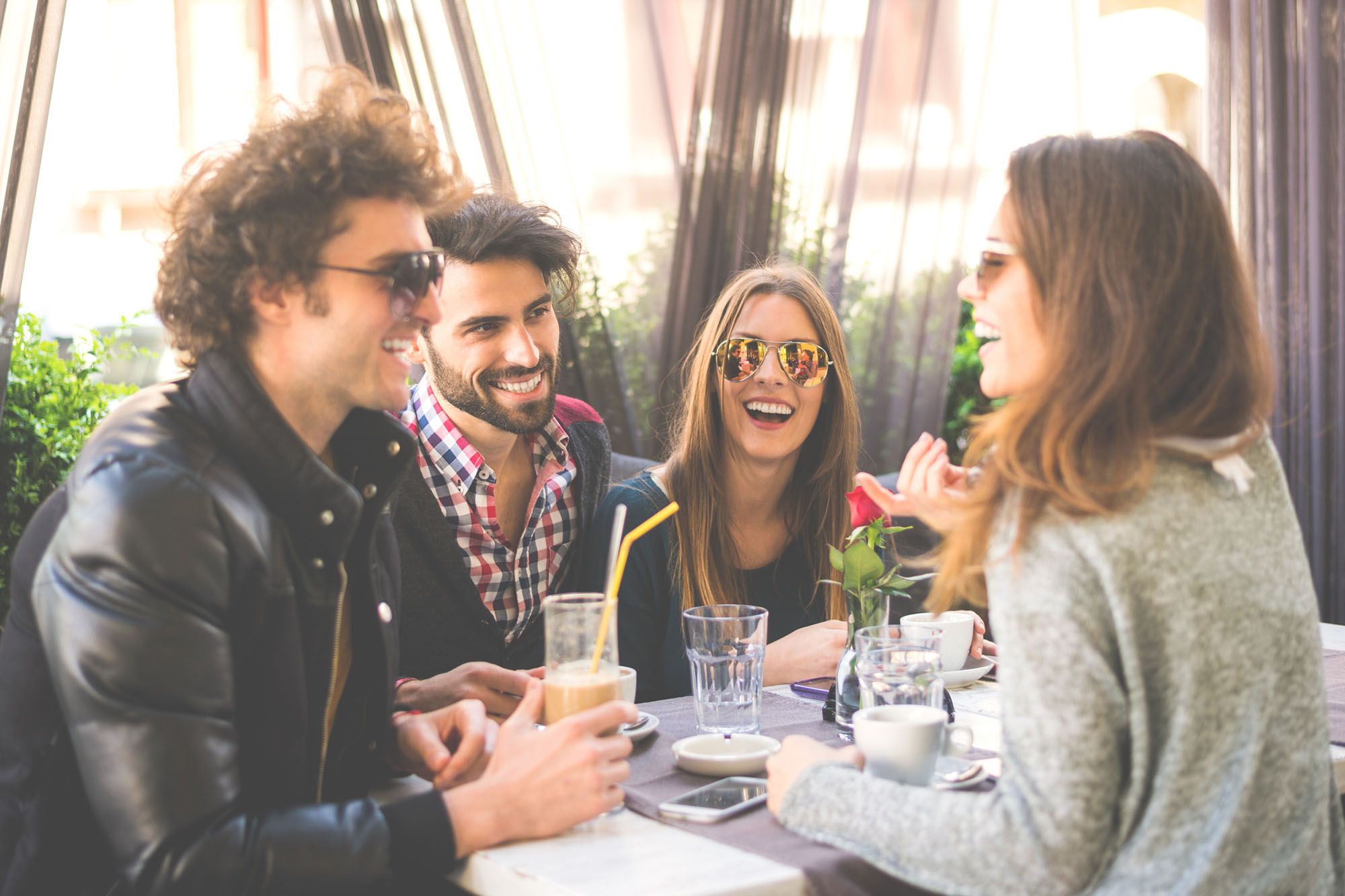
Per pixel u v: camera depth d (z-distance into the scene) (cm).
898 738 139
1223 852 110
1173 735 113
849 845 125
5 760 142
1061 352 121
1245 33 404
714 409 238
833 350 240
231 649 136
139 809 125
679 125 468
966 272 473
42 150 346
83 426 374
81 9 502
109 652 126
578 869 125
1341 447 392
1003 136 475
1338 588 395
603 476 257
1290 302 400
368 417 163
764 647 175
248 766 143
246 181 146
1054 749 111
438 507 227
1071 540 115
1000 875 113
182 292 150
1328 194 392
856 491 175
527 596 240
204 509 135
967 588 128
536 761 137
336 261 149
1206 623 113
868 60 459
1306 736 119
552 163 445
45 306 411
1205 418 120
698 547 234
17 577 142
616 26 463
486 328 225
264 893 126
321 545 148
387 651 164
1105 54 516
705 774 154
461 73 431
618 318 467
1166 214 122
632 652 235
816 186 461
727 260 455
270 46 523
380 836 130
